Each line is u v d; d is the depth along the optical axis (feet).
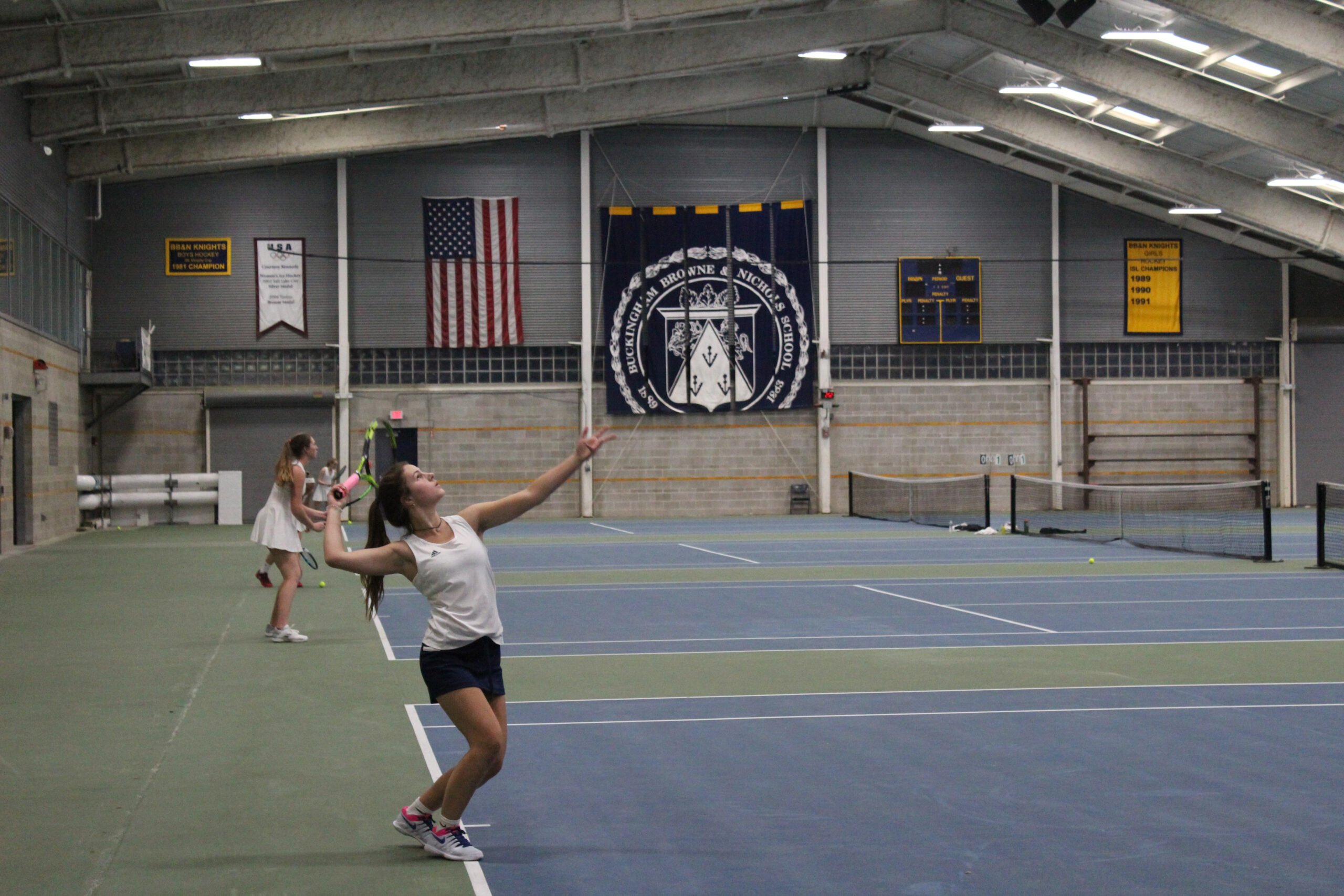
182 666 33.94
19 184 83.30
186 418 113.70
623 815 19.25
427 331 115.55
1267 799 19.88
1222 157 101.91
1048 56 90.48
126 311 112.78
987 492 95.55
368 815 19.42
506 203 115.85
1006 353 121.19
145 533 100.07
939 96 105.91
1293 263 122.83
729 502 118.83
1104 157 105.91
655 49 91.91
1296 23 74.28
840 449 119.65
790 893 15.57
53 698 29.32
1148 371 122.62
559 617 45.14
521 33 78.48
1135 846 17.43
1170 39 83.20
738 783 21.13
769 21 92.38
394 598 51.26
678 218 117.39
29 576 60.85
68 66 73.72
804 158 118.52
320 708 28.02
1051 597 50.62
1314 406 124.57
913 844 17.62
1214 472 123.13
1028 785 20.88
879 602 49.14
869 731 25.34
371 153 114.62
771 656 35.45
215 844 17.88
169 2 72.18
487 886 15.97
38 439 87.66
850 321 119.44
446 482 115.96
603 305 117.19
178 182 113.39
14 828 18.67
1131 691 29.71
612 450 117.80
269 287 114.11
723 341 118.21
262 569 59.41
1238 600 49.01
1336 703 28.04
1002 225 120.37
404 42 77.46
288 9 76.02
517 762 22.80
